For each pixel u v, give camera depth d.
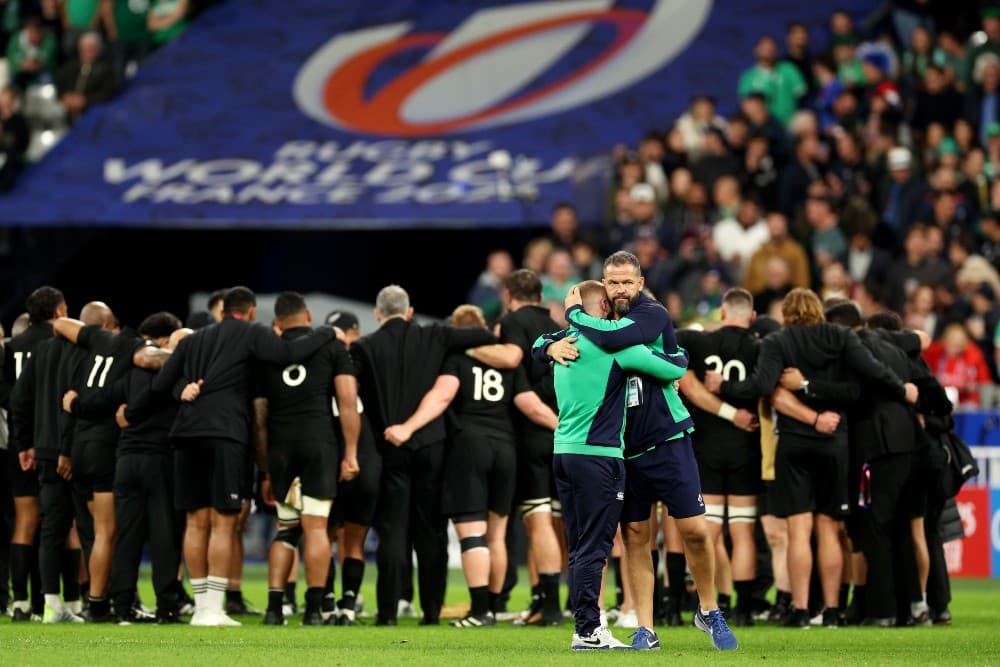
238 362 35.81
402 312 37.72
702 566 28.02
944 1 82.19
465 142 77.12
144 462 36.81
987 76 76.06
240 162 77.12
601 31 83.94
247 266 81.56
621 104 78.56
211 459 35.75
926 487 38.00
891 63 77.50
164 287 80.88
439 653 27.56
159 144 78.94
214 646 28.98
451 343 37.28
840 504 36.41
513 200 72.25
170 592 37.12
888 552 37.12
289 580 41.94
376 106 80.81
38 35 86.44
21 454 38.31
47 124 83.06
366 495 36.84
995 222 67.75
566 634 33.62
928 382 37.47
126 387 36.75
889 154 69.31
